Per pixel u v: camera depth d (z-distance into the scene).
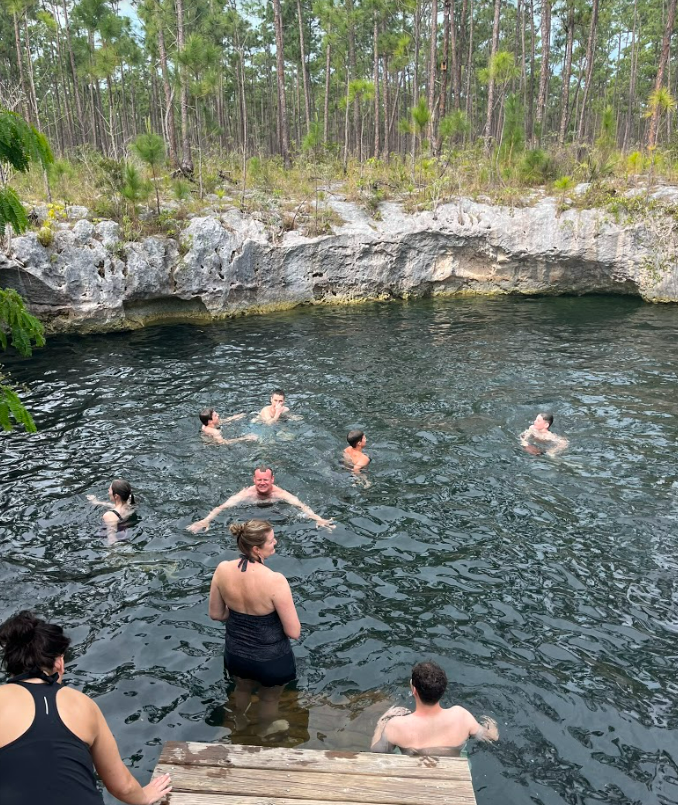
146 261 16.48
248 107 47.81
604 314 17.17
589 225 19.09
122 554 6.45
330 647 5.13
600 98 43.91
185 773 3.56
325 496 7.58
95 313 15.80
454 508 7.29
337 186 22.95
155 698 4.60
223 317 17.58
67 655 5.06
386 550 6.50
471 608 5.62
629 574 6.09
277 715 4.42
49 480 8.06
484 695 4.64
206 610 5.62
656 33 44.47
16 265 14.75
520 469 8.20
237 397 11.08
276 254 18.14
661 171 21.78
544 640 5.23
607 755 4.15
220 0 37.25
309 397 10.95
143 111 45.03
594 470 8.14
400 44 28.05
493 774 3.97
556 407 10.29
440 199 20.38
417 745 4.03
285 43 43.25
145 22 28.09
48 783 2.44
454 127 22.58
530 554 6.43
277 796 3.41
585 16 30.83
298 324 16.59
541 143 26.61
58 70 35.00
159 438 9.34
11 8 22.20
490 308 18.23
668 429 9.36
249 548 4.47
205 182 21.38
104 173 17.56
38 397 11.21
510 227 19.45
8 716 2.58
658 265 18.36
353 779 3.54
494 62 24.42
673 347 13.68
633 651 5.11
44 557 6.40
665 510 7.18
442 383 11.58
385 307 18.69
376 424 9.70
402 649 5.12
